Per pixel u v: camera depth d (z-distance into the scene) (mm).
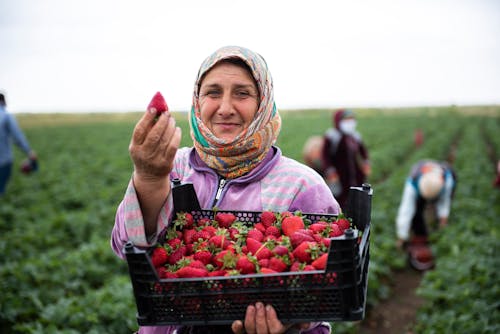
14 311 5188
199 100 2121
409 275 7645
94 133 45594
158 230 1907
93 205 12031
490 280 6016
